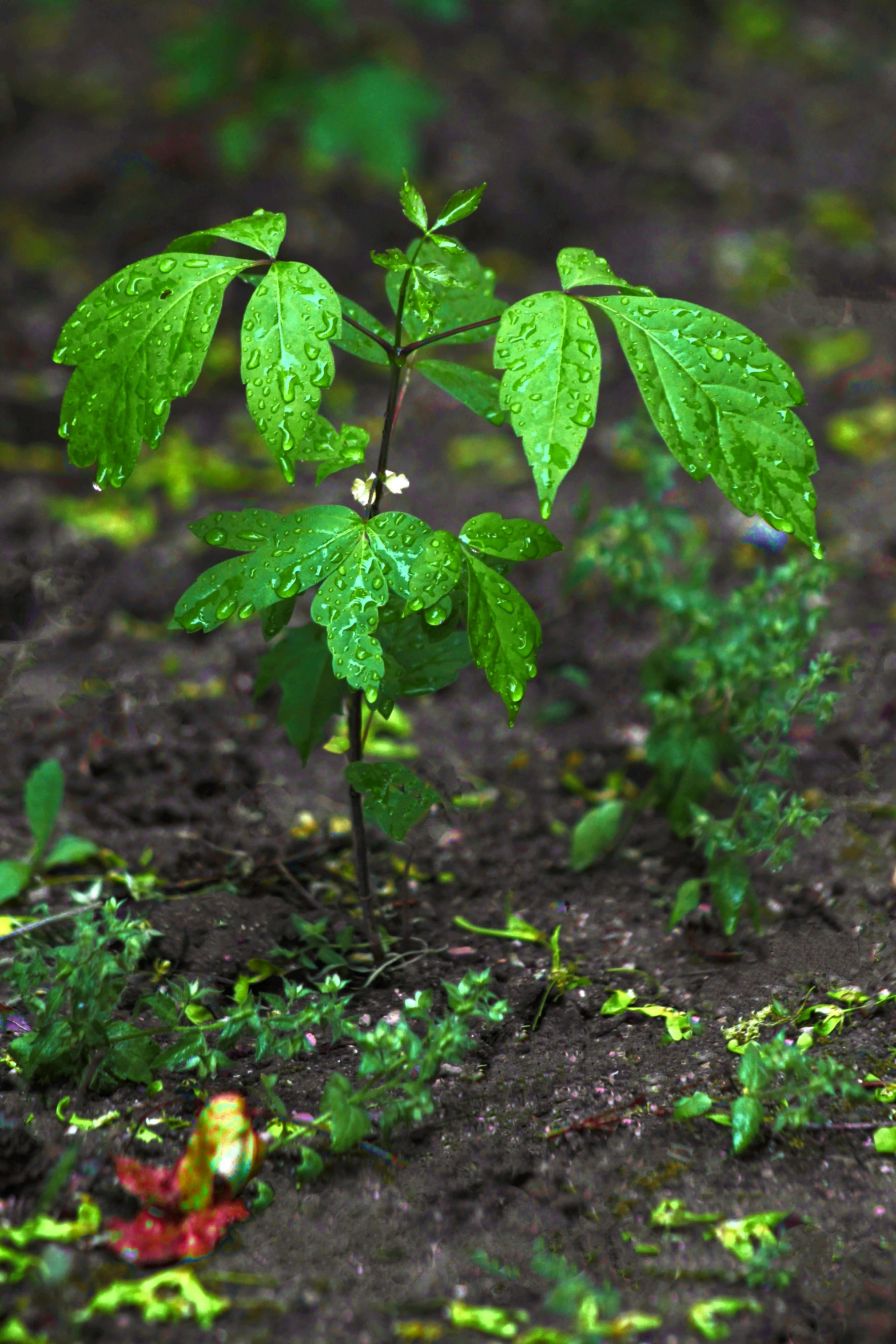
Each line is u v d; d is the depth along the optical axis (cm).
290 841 356
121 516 535
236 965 295
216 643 465
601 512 376
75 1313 192
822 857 338
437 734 424
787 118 959
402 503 562
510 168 838
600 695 440
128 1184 211
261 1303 197
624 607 418
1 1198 217
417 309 229
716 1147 235
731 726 340
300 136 843
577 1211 222
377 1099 242
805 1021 270
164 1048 257
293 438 206
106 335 218
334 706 281
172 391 213
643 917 322
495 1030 272
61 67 938
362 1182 227
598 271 223
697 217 825
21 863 316
